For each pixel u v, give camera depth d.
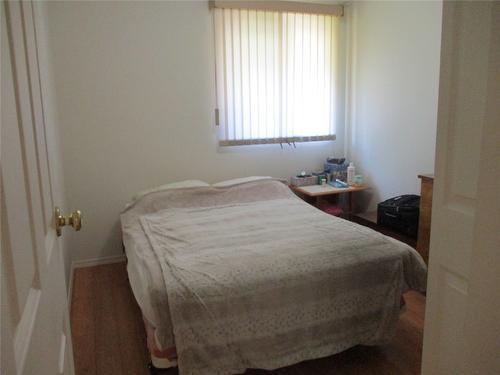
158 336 1.76
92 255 3.62
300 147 4.20
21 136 0.72
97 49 3.36
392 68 3.71
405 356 2.21
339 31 4.13
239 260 2.08
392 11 3.63
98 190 3.54
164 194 3.30
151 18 3.47
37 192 0.84
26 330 0.61
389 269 2.14
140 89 3.53
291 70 3.97
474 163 1.09
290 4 3.82
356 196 4.34
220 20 3.65
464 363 1.08
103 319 2.65
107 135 3.49
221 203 3.35
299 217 2.90
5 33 0.64
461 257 1.16
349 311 2.06
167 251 2.26
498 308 0.96
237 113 3.84
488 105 0.94
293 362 1.95
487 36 1.02
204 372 1.81
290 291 1.95
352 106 4.28
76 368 2.14
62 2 3.21
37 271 0.77
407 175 3.66
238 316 1.86
